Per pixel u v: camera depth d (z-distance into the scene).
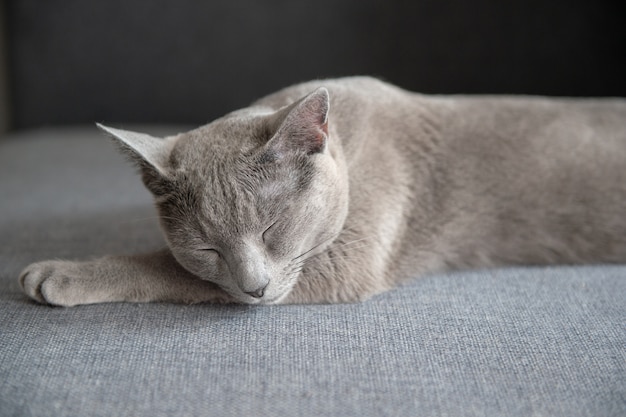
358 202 0.58
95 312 0.54
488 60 1.02
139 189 0.80
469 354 0.49
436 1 1.01
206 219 0.51
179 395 0.45
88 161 0.91
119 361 0.48
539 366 0.48
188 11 1.05
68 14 1.06
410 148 0.63
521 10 0.99
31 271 0.55
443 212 0.63
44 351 0.50
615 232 0.64
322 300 0.57
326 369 0.48
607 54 0.99
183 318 0.54
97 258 0.59
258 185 0.51
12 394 0.46
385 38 1.03
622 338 0.51
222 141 0.54
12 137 1.06
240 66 1.07
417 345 0.50
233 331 0.52
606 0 0.97
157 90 1.09
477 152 0.63
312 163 0.53
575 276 0.61
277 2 1.04
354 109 0.61
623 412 0.44
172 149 0.55
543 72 1.01
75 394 0.46
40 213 0.73
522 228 0.64
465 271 0.63
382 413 0.44
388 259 0.60
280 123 0.51
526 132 0.64
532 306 0.56
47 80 1.08
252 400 0.45
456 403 0.45
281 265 0.53
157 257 0.57
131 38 1.07
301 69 1.06
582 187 0.64
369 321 0.53
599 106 0.67
